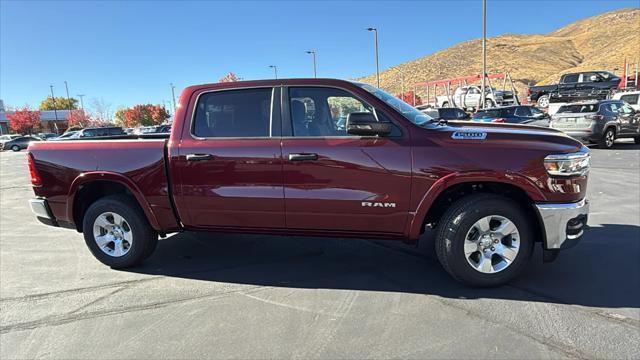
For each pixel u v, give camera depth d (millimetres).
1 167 21391
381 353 2893
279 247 5312
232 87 4223
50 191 4652
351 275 4336
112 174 4402
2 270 4738
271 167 4004
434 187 3695
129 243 4586
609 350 2852
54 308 3752
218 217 4258
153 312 3623
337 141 3887
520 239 3732
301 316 3471
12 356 3014
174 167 4254
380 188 3801
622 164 11570
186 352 2986
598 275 4098
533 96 28953
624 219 6012
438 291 3873
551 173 3568
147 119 84562
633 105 19969
